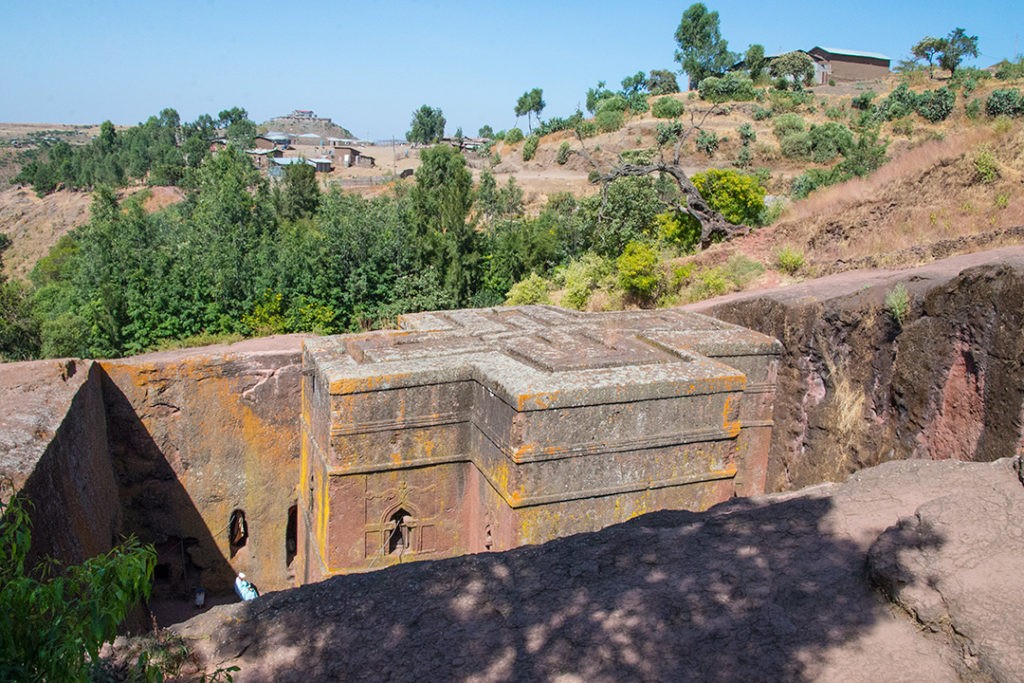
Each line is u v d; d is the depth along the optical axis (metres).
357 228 24.05
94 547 11.49
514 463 10.41
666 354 12.45
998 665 4.54
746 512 6.81
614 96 65.00
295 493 15.75
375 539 11.80
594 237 25.80
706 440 11.52
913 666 4.81
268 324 22.44
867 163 37.94
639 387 10.88
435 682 5.11
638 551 6.36
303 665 5.37
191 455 15.04
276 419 15.35
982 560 5.26
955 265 12.39
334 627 5.74
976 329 9.87
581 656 5.23
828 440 12.53
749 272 19.77
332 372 11.36
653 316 15.38
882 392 11.57
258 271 23.19
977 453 9.80
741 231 23.33
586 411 10.66
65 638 4.05
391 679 5.17
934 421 10.59
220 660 5.49
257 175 42.97
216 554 15.62
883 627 5.17
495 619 5.72
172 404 14.73
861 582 5.62
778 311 13.59
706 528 6.59
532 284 23.17
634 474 11.16
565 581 6.08
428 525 12.10
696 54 71.12
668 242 24.78
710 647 5.17
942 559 5.30
